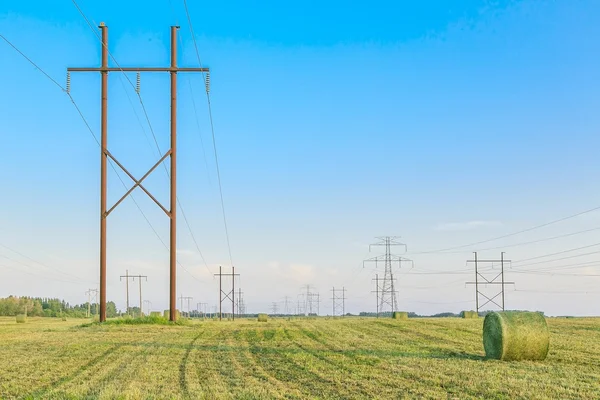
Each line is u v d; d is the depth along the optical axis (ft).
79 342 103.81
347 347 99.66
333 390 54.75
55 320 338.34
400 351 93.40
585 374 66.44
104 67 160.04
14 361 75.97
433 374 64.80
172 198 162.71
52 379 61.26
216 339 114.52
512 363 77.66
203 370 68.33
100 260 158.92
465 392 53.83
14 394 52.37
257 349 94.32
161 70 162.61
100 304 159.63
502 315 82.43
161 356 82.58
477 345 105.91
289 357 82.28
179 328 147.13
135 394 50.60
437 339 120.06
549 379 62.08
